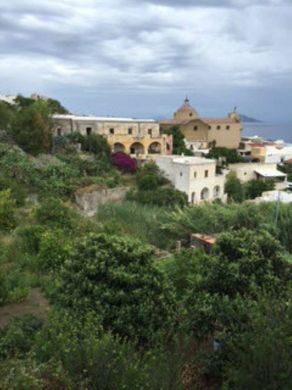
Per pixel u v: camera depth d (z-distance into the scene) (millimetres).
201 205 30625
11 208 23094
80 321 9406
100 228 24156
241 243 11938
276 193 38750
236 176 49062
